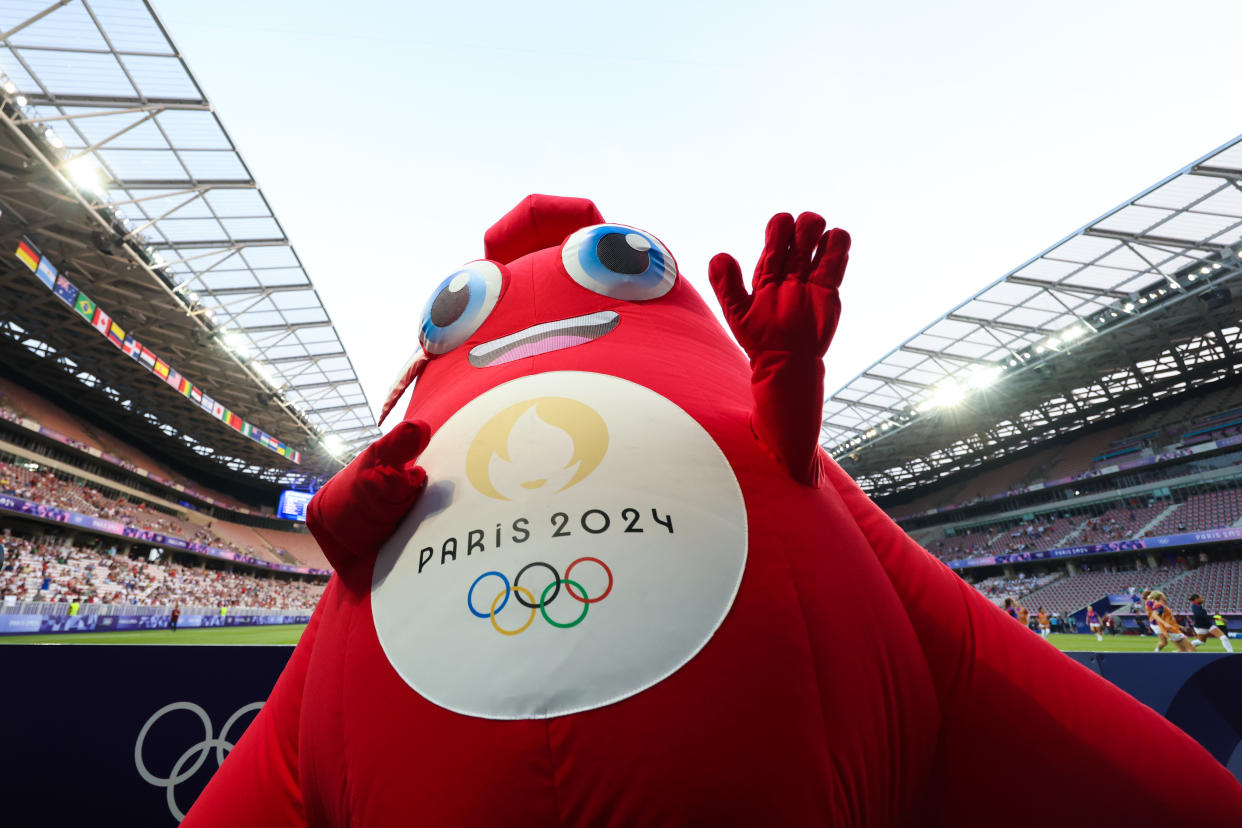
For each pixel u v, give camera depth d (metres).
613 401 1.60
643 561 1.30
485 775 1.17
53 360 28.80
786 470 1.54
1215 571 25.31
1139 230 20.58
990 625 1.80
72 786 2.88
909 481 47.78
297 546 49.19
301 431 39.47
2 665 2.92
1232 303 24.02
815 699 1.27
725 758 1.15
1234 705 2.94
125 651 3.04
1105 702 1.79
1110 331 24.86
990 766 1.65
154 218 21.42
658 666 1.20
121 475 35.88
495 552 1.36
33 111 17.06
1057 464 37.25
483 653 1.26
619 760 1.14
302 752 1.60
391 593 1.47
